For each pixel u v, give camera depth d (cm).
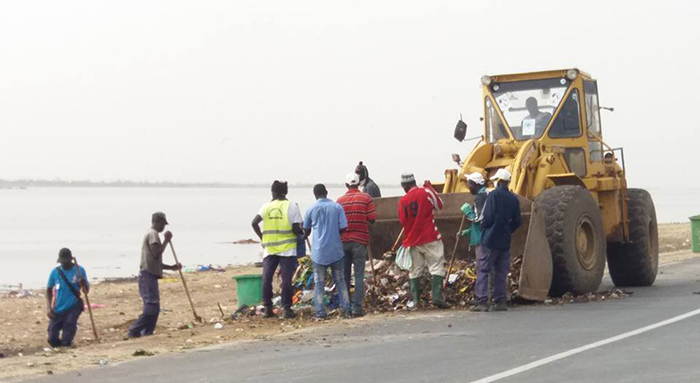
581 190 1625
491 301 1515
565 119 1761
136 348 1265
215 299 2259
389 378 960
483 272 1483
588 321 1322
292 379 977
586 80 1820
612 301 1578
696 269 2311
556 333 1221
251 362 1096
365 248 1516
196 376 1018
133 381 1003
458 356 1076
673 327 1231
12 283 3105
